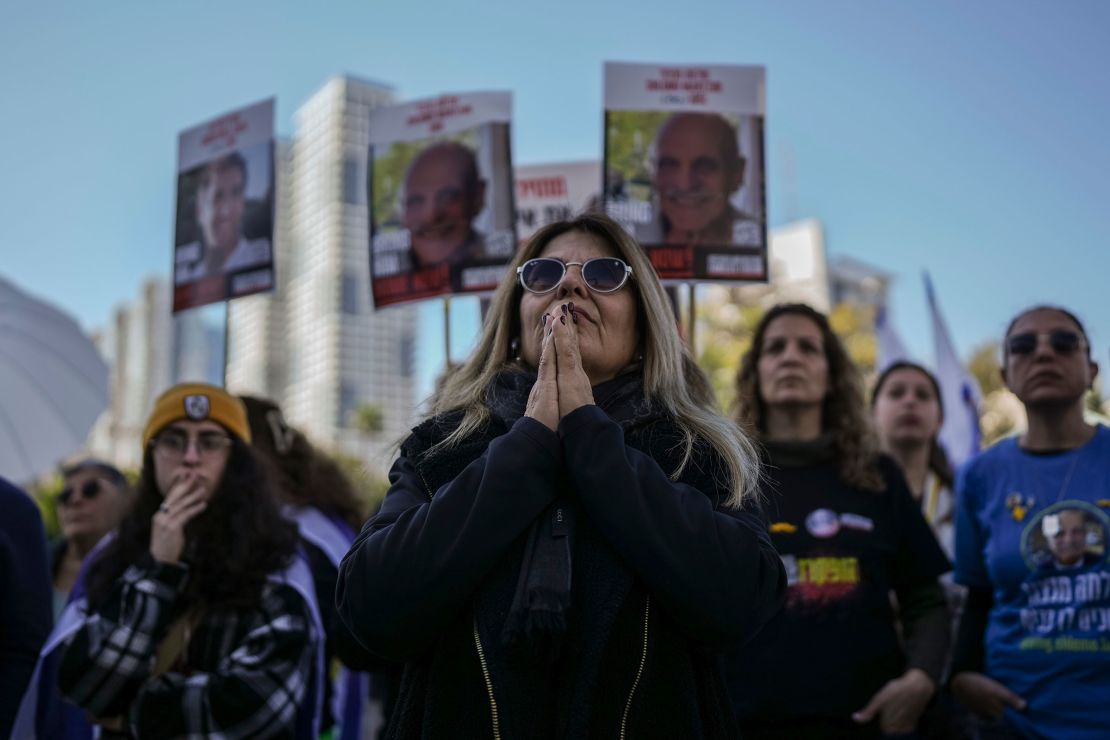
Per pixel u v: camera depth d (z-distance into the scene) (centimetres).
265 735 262
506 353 201
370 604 159
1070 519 300
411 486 181
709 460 178
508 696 154
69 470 462
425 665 168
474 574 157
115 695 262
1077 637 289
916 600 321
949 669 334
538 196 484
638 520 157
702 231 370
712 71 382
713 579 157
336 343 11875
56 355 469
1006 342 326
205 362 10294
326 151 12375
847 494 317
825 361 342
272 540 292
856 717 282
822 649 289
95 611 289
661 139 376
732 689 286
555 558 159
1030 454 321
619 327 193
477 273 393
